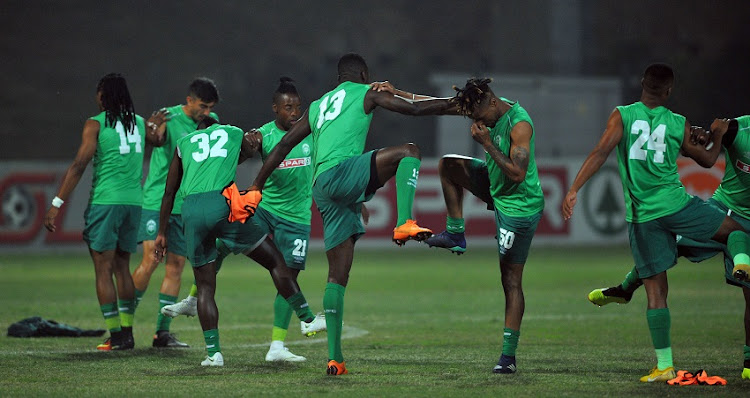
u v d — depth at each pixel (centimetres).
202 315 2458
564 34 12469
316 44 13875
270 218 2762
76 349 2853
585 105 11169
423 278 5919
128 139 2853
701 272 6294
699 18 13875
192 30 13575
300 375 2286
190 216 2448
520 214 2269
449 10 14475
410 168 2148
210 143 2514
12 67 12625
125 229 2867
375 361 2566
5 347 2894
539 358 2628
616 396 1970
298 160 2723
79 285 5338
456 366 2459
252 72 13188
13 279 5731
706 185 8462
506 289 2331
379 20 14375
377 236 8812
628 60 13312
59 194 2794
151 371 2364
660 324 2181
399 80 13812
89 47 13088
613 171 9106
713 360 2586
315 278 5831
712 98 12519
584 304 4366
